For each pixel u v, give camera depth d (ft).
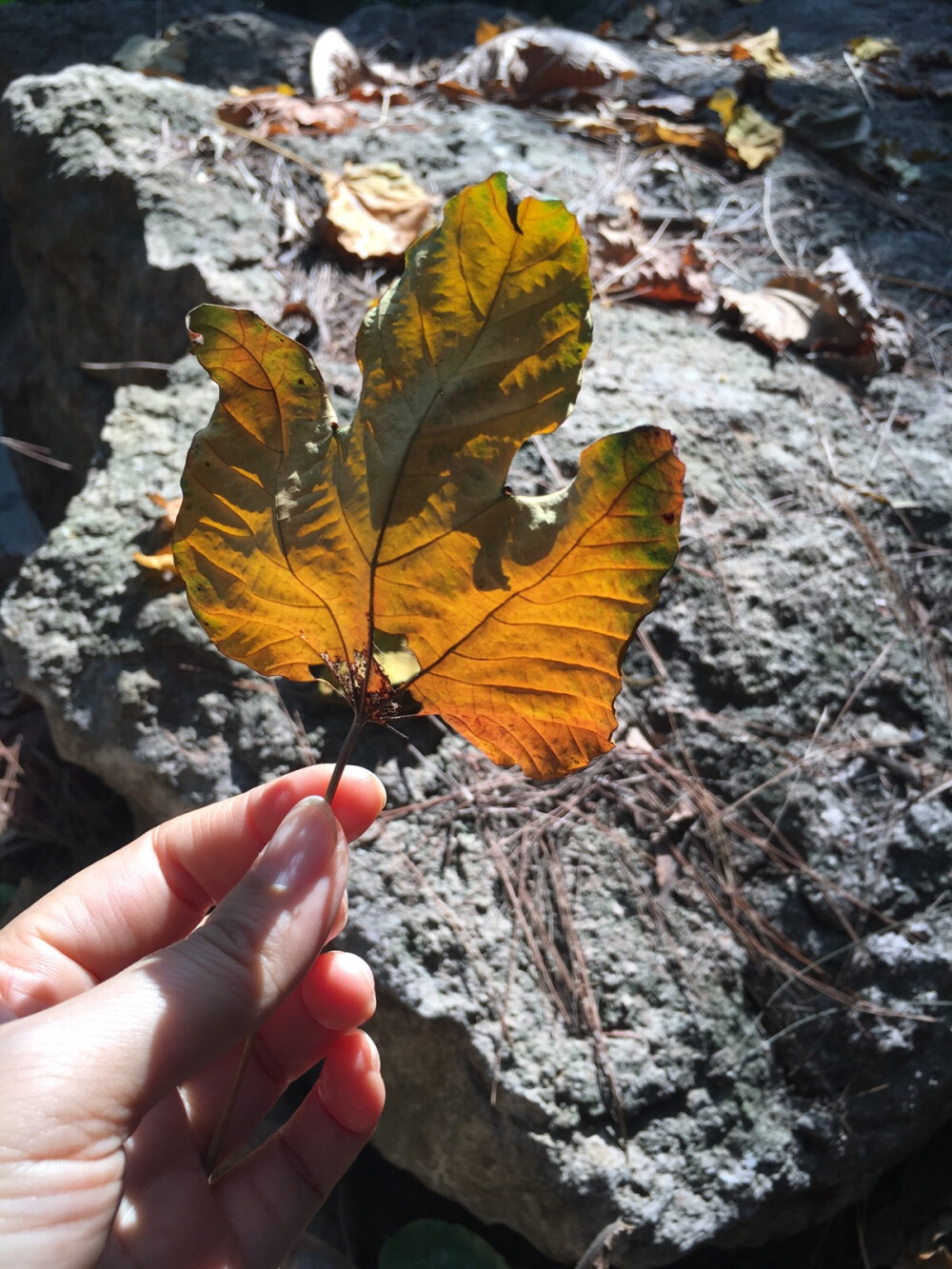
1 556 2.00
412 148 1.77
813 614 1.32
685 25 2.68
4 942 0.74
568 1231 1.02
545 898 1.12
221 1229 0.69
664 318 1.59
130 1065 0.56
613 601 0.48
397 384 0.48
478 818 1.15
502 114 1.92
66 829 1.47
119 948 0.77
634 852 1.16
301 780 0.76
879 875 1.18
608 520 0.46
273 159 1.71
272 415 0.50
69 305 1.77
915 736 1.28
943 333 1.69
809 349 1.59
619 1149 1.02
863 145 2.06
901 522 1.43
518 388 0.46
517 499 0.47
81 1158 0.55
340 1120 0.78
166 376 1.55
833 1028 1.11
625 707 1.24
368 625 0.53
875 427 1.51
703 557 1.32
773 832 1.19
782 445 1.44
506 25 2.33
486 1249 1.07
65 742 1.24
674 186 1.84
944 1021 1.13
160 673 1.19
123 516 1.30
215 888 0.79
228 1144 0.79
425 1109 1.07
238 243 1.58
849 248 1.81
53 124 1.72
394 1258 1.06
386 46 2.34
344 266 1.59
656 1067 1.06
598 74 2.02
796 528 1.38
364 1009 0.78
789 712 1.27
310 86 2.17
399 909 1.07
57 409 1.87
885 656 1.32
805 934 1.15
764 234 1.79
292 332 1.48
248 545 0.52
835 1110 1.09
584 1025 1.06
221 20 2.42
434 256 0.46
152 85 1.80
